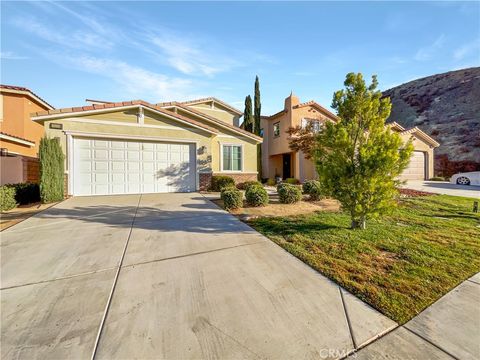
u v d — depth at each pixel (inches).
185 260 137.3
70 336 75.8
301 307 91.9
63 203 317.4
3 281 112.2
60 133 364.8
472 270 123.1
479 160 829.8
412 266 127.5
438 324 81.7
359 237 175.9
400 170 180.9
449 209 283.3
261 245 162.9
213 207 297.0
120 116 400.5
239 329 79.2
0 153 426.0
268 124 815.7
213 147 521.7
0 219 232.7
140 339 74.6
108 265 130.5
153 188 428.1
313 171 721.6
